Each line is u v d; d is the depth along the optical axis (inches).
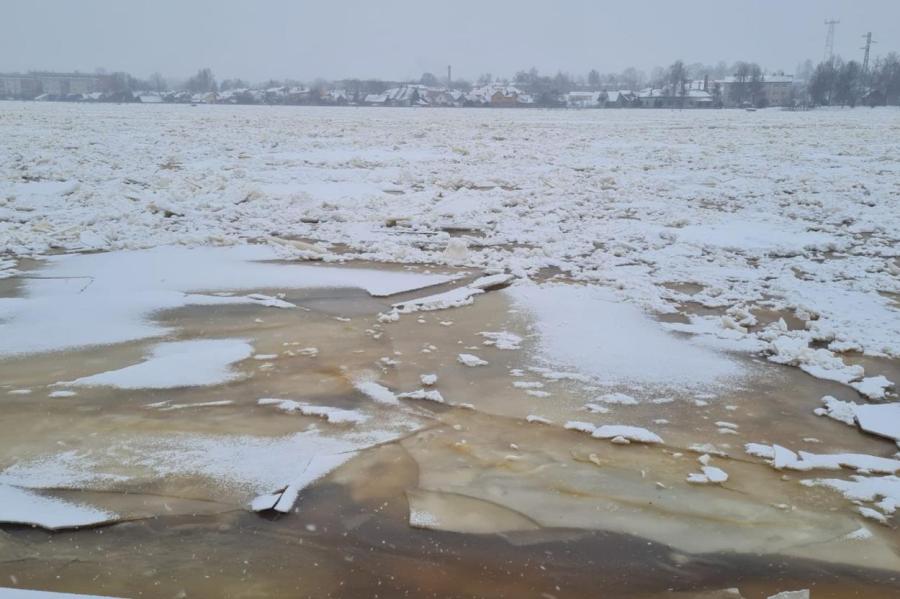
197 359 265.0
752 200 653.9
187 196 630.5
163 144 1102.4
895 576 156.1
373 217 555.8
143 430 213.0
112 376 249.9
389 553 160.9
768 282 383.9
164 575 152.7
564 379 253.3
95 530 167.2
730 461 201.0
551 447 207.0
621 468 196.7
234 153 980.6
